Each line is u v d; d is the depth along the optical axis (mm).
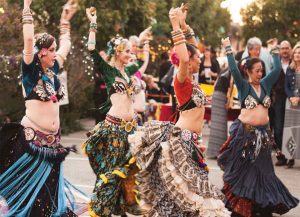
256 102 8055
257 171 7961
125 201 7516
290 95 11719
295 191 9750
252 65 8109
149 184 6617
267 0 30828
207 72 15781
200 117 6590
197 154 6496
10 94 14633
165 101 16109
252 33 31516
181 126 6555
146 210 6664
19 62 14133
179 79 6496
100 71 7891
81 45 17031
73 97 16844
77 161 11844
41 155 6266
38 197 6195
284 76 12211
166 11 25141
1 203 6457
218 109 12406
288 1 30391
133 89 7895
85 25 18109
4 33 14461
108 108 7984
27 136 6285
